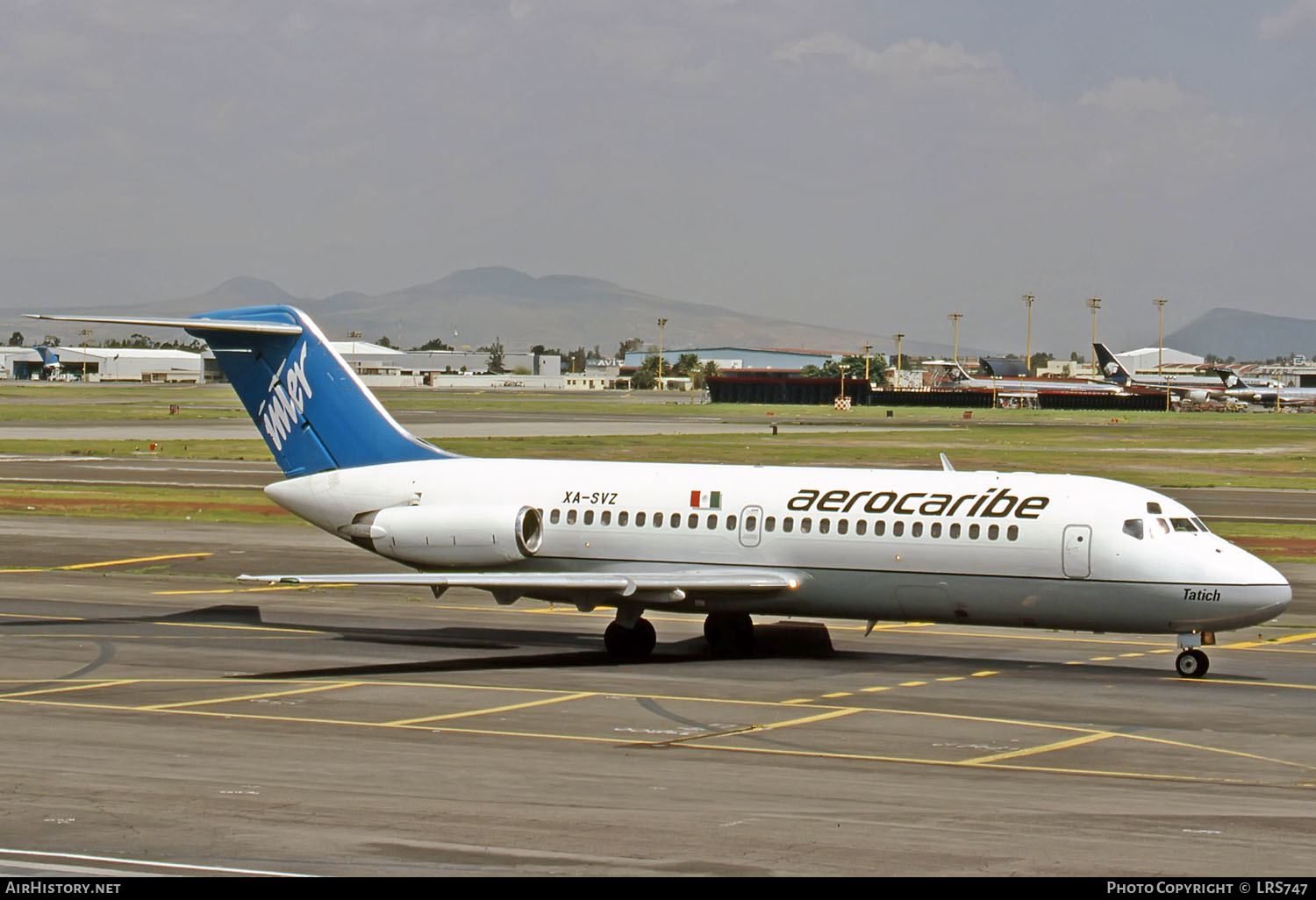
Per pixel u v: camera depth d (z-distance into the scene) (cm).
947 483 10988
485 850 5875
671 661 11094
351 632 12425
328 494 12562
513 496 11919
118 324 11956
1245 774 7456
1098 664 11056
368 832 6125
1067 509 10500
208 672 10362
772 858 5788
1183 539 10269
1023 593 10525
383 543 12006
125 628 12381
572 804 6656
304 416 12762
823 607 11131
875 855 5838
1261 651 11725
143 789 6862
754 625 12612
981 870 5641
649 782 7119
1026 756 7825
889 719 8825
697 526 11350
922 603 10800
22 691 9506
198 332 12562
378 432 12562
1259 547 19012
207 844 5931
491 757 7669
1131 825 6356
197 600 14188
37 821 6262
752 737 8269
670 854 5831
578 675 10406
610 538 11575
